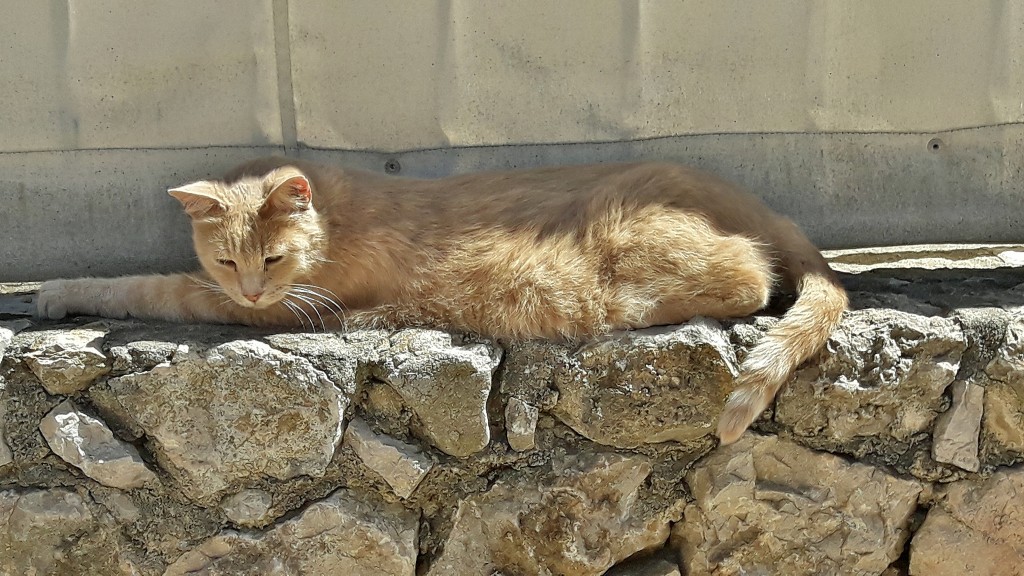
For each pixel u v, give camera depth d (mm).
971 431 1926
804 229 2133
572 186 1996
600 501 1922
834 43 2080
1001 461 1938
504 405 1900
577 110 2090
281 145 2072
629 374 1897
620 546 1934
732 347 1909
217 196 1902
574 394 1900
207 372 1866
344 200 1963
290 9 2035
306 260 1930
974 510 1942
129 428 1880
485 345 1905
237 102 2057
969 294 1996
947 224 2131
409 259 1947
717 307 1929
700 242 1929
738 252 1933
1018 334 1915
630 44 2072
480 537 1922
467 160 2096
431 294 1942
